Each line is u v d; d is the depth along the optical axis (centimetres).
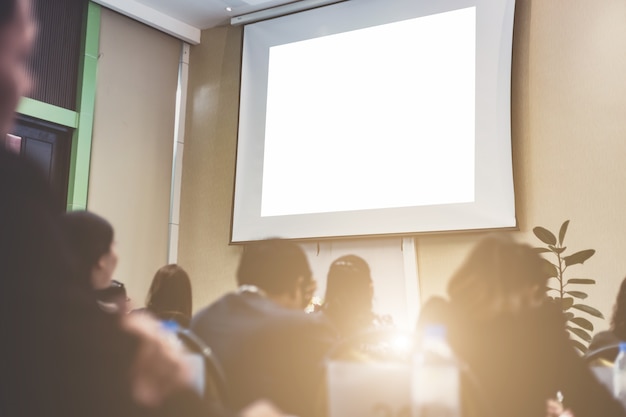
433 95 606
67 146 641
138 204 682
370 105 634
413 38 621
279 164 666
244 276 200
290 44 677
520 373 177
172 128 720
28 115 605
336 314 259
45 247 60
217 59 722
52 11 629
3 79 55
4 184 58
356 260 266
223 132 707
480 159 575
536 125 563
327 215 638
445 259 588
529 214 557
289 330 177
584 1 554
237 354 177
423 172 602
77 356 60
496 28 580
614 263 520
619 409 185
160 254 698
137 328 67
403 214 604
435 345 142
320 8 666
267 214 664
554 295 536
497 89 574
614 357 218
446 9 607
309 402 174
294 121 665
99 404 61
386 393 134
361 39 645
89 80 646
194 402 74
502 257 179
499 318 180
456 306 182
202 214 706
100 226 161
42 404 59
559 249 446
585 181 538
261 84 685
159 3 680
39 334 58
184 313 257
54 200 62
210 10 694
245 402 174
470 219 573
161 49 712
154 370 69
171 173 717
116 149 667
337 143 645
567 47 557
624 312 229
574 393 184
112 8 660
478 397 137
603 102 538
